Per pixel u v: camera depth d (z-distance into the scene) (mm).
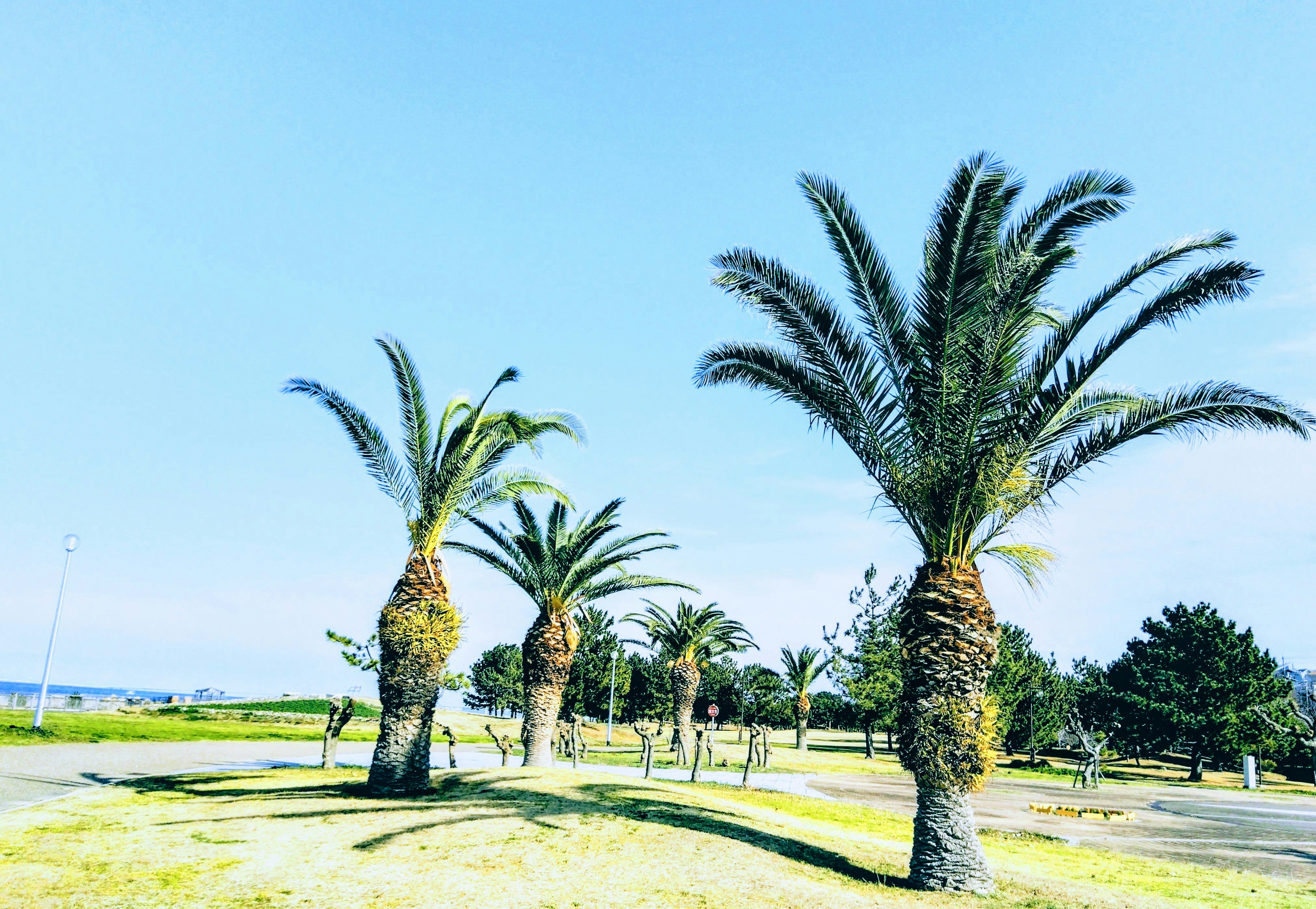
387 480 17531
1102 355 11156
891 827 17016
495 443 17812
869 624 55406
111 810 13555
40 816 12695
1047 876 11805
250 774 19984
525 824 12055
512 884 9211
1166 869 13430
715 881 9500
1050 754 65375
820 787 27219
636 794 15742
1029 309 11320
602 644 66062
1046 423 11484
